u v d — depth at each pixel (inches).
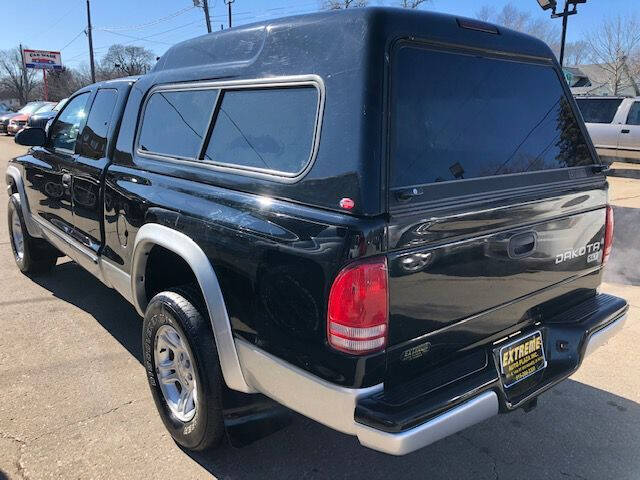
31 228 199.8
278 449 115.3
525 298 101.4
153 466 109.2
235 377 97.9
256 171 96.4
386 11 85.2
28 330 169.2
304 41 92.3
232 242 93.2
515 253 96.7
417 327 83.9
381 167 79.4
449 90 92.7
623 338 165.9
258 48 101.8
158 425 122.4
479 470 109.3
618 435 120.5
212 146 109.2
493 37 101.2
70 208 162.7
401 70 85.9
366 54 82.7
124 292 136.3
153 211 114.5
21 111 1061.1
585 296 118.9
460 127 93.4
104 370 145.4
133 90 139.9
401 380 84.1
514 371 97.5
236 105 104.3
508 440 119.0
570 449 115.9
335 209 80.9
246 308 92.3
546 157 109.4
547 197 101.7
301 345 84.0
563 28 516.1
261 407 106.2
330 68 86.4
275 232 86.4
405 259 80.4
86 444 115.3
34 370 144.9
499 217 92.4
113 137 142.9
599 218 117.2
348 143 81.2
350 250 76.4
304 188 86.0
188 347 104.2
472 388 86.4
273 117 95.3
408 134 85.2
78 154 161.3
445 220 84.2
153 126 129.3
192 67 120.0
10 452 112.0
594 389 139.1
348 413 80.3
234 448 114.5
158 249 121.1
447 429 82.4
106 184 138.2
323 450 115.2
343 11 88.2
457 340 90.5
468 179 91.6
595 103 582.9
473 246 89.4
